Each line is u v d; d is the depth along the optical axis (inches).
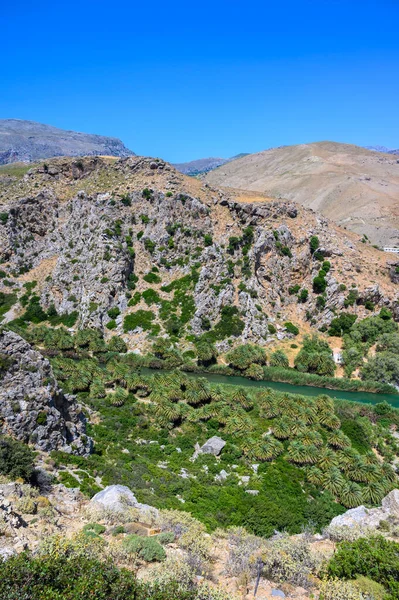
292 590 912.9
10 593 704.4
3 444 1465.3
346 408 3371.1
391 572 956.0
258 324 4628.4
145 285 5103.3
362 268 5172.2
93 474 1784.0
